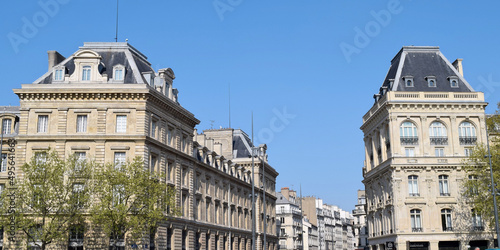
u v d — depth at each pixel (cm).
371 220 8362
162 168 5616
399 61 7725
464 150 7112
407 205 6888
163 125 5744
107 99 5291
